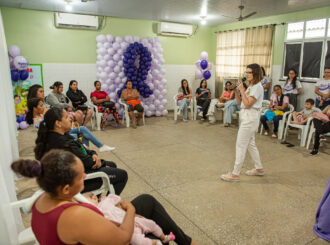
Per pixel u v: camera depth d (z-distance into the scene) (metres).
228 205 2.80
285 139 5.18
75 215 1.02
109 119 7.15
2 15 5.94
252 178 3.46
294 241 2.24
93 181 2.16
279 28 6.86
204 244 2.20
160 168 3.78
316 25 6.11
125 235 1.16
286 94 6.12
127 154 4.36
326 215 2.27
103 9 6.18
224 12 6.55
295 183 3.31
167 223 1.76
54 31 6.52
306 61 6.41
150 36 7.84
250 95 3.04
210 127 6.32
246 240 2.25
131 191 3.09
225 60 8.45
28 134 5.58
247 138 3.20
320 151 4.55
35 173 1.02
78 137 2.98
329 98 5.19
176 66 8.48
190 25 8.12
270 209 2.72
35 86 4.07
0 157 2.00
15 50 5.77
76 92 5.89
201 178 3.46
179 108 7.02
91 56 7.06
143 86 6.93
